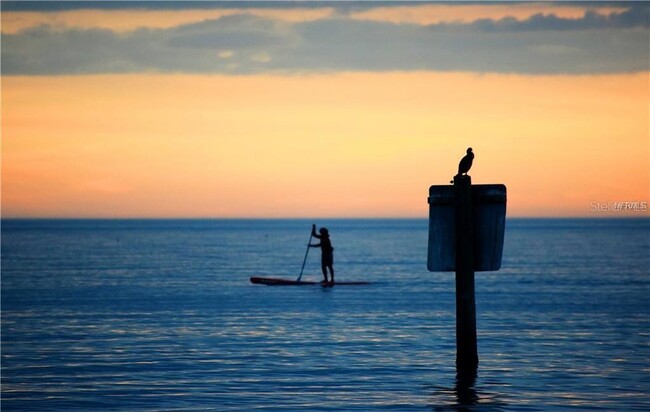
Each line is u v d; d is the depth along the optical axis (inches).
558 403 2165.4
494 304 4655.5
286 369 2657.5
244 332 3499.0
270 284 6008.9
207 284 6087.6
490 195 2347.4
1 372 2647.6
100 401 2225.6
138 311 4347.9
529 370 2598.4
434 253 2405.3
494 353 2918.3
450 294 5191.9
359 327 3624.5
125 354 2979.8
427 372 2581.2
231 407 2146.9
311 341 3233.3
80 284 6181.1
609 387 2354.8
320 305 4544.8
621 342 3184.1
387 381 2453.2
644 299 4936.0
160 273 7411.4
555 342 3184.1
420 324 3718.0
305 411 2098.9
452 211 2372.0
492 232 2356.1
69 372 2645.2
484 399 2212.1
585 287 5821.9
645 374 2541.8
